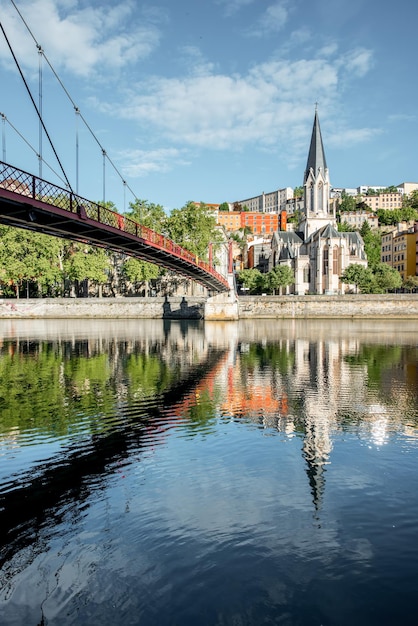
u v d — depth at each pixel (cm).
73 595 900
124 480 1421
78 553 1033
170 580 938
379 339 5781
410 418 2102
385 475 1444
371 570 961
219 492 1327
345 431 1906
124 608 864
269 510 1216
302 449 1686
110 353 4494
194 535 1098
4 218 2291
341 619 830
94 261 10444
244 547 1045
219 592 902
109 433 1900
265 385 2870
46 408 2319
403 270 14462
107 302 10938
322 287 13775
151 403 2414
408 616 838
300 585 920
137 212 10875
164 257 4738
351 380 3030
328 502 1260
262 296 10669
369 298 10394
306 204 15538
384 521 1158
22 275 10100
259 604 868
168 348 4894
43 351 4666
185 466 1527
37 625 828
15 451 1694
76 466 1541
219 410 2262
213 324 8962
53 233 2883
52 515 1205
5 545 1069
